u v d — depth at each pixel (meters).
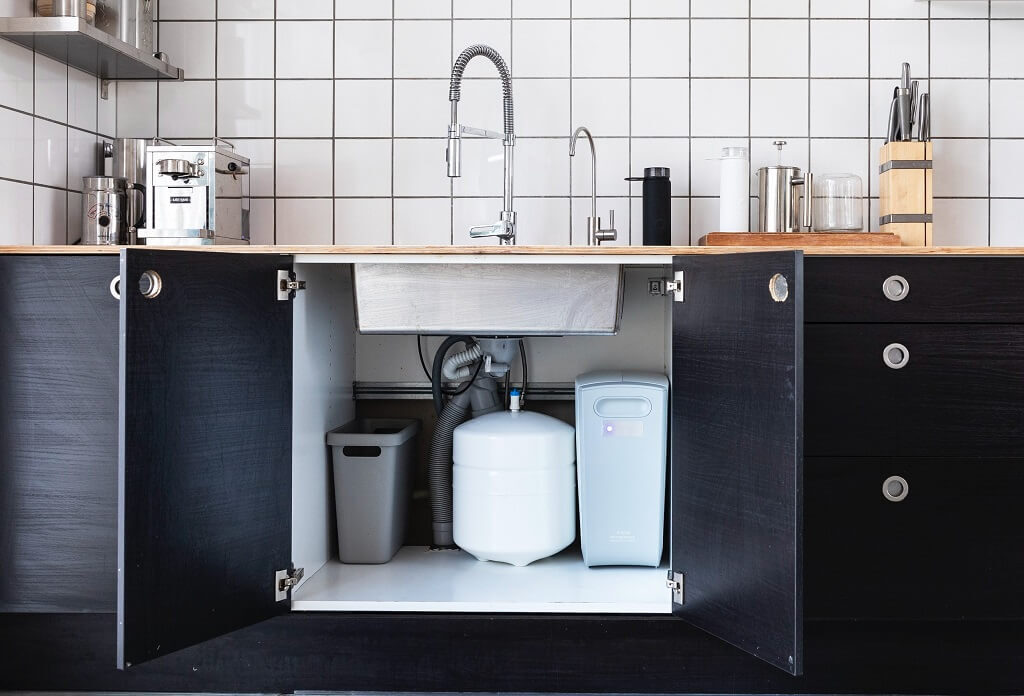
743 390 1.60
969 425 1.78
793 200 2.32
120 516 1.52
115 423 1.79
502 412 2.25
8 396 1.80
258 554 1.78
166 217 2.12
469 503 2.11
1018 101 2.38
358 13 2.41
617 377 2.16
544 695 1.79
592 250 1.79
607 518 2.08
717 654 1.79
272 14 2.42
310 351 2.03
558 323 1.90
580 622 1.79
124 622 1.52
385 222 2.42
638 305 2.39
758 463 1.56
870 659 1.80
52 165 2.15
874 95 2.38
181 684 1.82
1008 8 2.37
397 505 2.22
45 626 1.82
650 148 2.40
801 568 1.47
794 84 2.39
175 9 2.42
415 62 2.41
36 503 1.81
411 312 1.91
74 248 1.78
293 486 1.91
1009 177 2.39
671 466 1.89
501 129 2.40
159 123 2.43
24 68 2.04
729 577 1.64
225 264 1.70
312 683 1.81
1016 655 1.80
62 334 1.79
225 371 1.71
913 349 1.77
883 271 1.76
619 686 1.79
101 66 2.25
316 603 1.83
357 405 2.47
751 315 1.58
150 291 1.57
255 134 2.43
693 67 2.39
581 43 2.39
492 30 2.40
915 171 2.22
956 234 2.39
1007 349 1.78
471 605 1.81
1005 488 1.78
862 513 1.78
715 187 2.40
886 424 1.77
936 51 2.38
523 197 2.41
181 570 1.63
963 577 1.78
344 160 2.42
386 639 1.80
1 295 1.80
